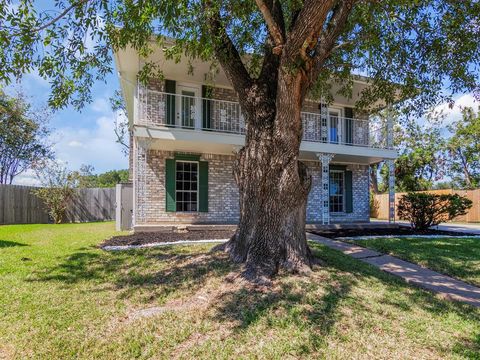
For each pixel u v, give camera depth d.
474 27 5.32
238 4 4.96
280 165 4.40
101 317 3.23
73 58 4.65
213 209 10.64
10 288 3.92
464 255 6.56
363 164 13.27
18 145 18.70
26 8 3.95
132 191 10.23
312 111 11.89
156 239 7.34
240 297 3.55
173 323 3.09
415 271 5.40
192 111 10.16
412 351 2.76
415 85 6.38
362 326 3.11
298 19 3.86
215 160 10.81
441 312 3.59
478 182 21.53
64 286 4.05
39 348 2.66
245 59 7.38
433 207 10.29
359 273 4.70
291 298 3.54
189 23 4.81
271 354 2.61
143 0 4.02
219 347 2.70
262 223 4.47
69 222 14.53
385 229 10.80
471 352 2.76
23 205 13.36
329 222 11.76
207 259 4.83
